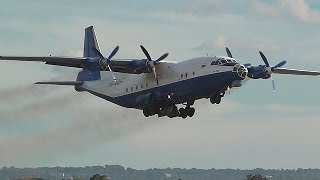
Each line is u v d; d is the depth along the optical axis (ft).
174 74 445.37
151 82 456.86
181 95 447.42
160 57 444.96
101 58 442.09
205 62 437.99
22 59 437.17
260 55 461.78
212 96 447.01
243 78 430.20
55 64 449.48
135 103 470.39
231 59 435.12
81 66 450.30
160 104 458.09
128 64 447.42
